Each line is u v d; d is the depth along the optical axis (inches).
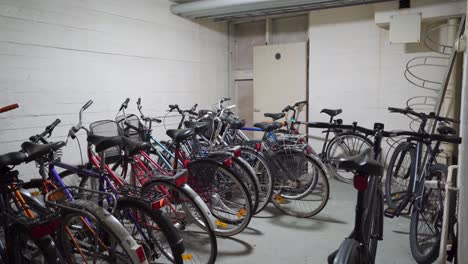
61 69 121.9
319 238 108.8
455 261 74.9
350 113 177.6
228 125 133.5
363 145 172.1
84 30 129.0
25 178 112.3
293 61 191.8
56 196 77.5
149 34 156.9
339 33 176.1
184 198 93.2
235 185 109.9
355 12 171.2
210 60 198.1
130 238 68.7
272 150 127.0
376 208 75.5
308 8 171.9
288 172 125.0
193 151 118.7
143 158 104.7
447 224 72.3
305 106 190.1
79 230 77.9
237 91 221.1
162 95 165.5
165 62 166.6
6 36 106.0
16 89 109.3
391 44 164.4
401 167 123.7
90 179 97.8
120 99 144.4
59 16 120.3
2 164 67.5
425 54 158.2
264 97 201.8
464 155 64.4
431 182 78.1
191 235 108.4
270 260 95.6
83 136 130.3
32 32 112.7
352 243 58.1
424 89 160.1
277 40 206.8
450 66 137.9
